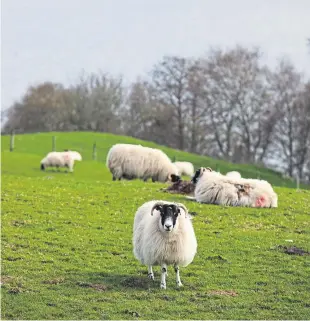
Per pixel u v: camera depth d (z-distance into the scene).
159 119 110.00
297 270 19.97
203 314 16.11
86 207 28.42
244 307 16.80
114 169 38.59
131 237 23.66
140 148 39.03
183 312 16.17
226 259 20.95
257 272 19.78
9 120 118.12
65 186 33.69
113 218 26.53
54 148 71.62
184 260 17.55
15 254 21.12
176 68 103.31
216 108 99.06
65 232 24.22
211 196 29.34
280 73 89.75
